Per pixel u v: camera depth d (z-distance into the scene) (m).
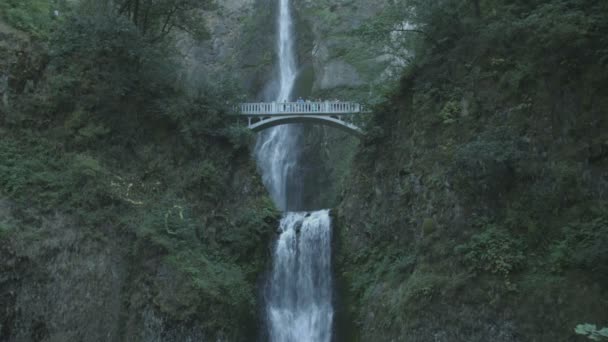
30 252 24.03
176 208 29.56
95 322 24.77
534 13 25.03
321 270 31.47
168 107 31.75
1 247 23.30
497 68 25.45
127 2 33.84
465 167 24.34
